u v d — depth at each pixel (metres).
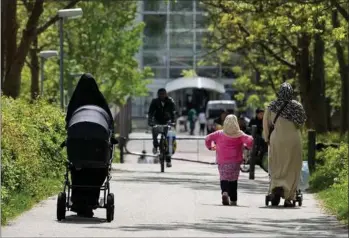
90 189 35.25
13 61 73.25
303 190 52.84
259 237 29.94
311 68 97.25
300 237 30.17
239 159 43.62
